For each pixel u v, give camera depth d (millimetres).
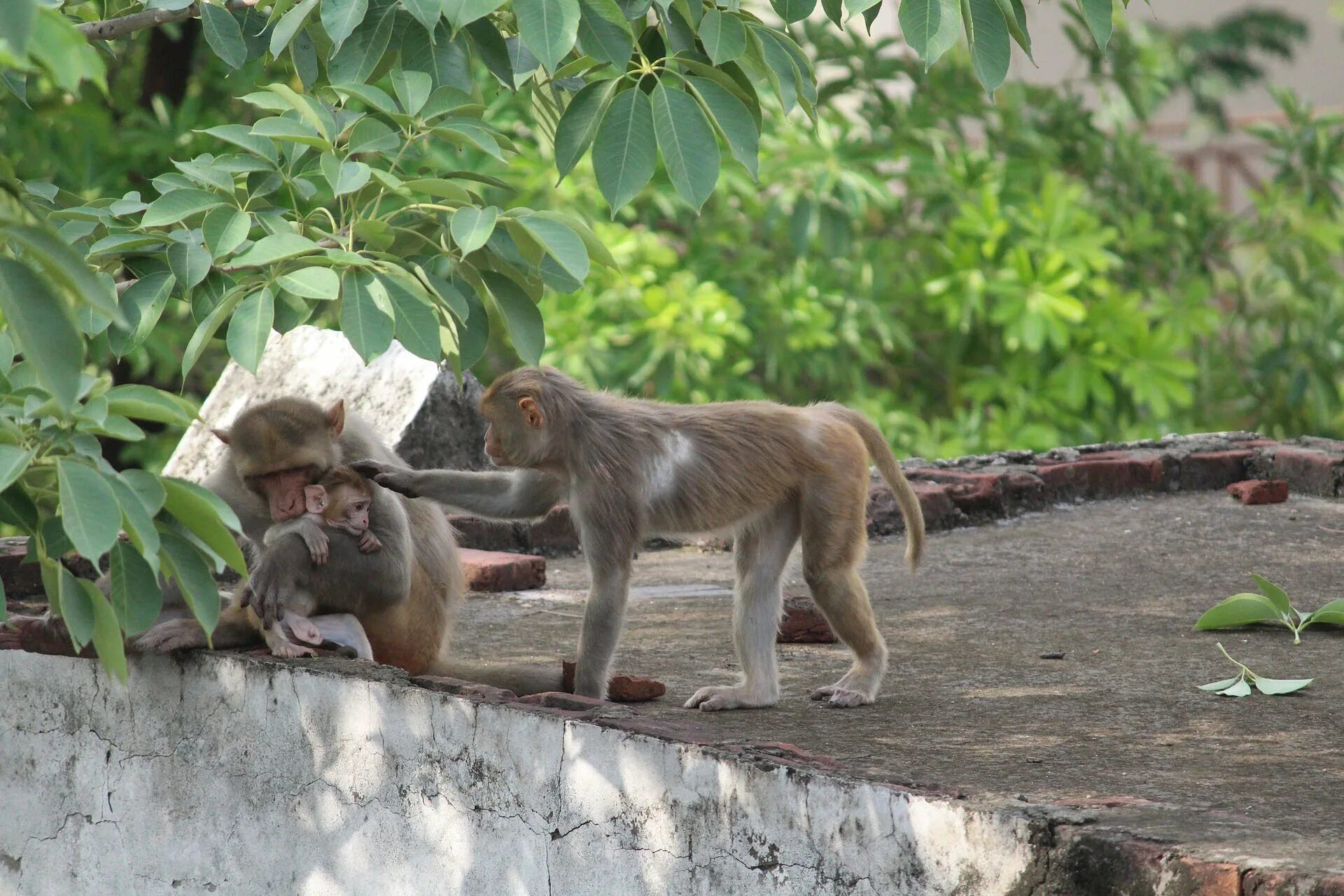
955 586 10547
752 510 7570
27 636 7938
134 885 7574
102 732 7676
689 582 11312
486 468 12242
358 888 6715
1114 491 13805
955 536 12469
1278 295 24297
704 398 20562
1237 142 31281
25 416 5719
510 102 20391
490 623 9906
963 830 4945
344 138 7438
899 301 23344
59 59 4074
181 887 7379
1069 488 13617
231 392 12570
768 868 5438
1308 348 23703
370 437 7996
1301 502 13492
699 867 5621
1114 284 23156
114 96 20656
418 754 6457
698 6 6863
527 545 12469
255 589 7102
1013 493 13242
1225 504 13430
